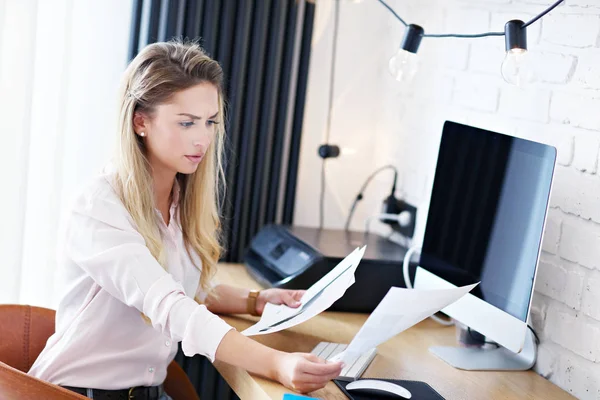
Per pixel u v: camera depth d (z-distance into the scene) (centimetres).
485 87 219
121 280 159
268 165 267
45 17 233
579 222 182
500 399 168
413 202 253
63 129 238
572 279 183
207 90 169
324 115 279
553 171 167
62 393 155
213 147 187
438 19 243
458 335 201
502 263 180
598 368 174
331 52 276
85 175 250
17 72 228
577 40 184
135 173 170
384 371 176
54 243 242
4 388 154
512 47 177
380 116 280
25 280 244
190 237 188
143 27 243
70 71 240
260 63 259
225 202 262
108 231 164
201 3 248
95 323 172
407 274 218
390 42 273
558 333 187
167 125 167
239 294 201
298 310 181
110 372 175
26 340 190
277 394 151
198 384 261
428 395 162
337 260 216
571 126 186
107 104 249
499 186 185
